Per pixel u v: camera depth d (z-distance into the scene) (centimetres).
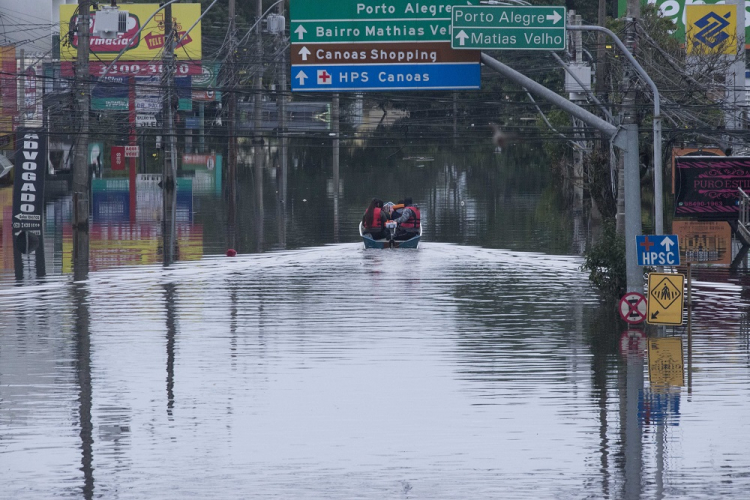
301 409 3825
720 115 10044
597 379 4297
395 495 2917
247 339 5166
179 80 17538
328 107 17450
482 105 18000
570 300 6400
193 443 3406
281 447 3366
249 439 3453
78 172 9681
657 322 5262
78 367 4528
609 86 9906
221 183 16325
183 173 18488
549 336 5247
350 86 5762
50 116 11344
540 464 3191
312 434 3506
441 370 4462
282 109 15662
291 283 7100
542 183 16725
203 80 17525
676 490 2950
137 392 4078
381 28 5728
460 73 5709
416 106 18650
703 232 10000
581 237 9594
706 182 9744
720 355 4769
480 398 3984
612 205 10731
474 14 5412
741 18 10738
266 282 7150
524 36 5438
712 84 9538
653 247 5247
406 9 5703
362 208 12362
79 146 9669
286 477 3069
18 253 8469
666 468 3147
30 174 8894
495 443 3406
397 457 3262
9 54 13862
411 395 4034
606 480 3041
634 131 5528
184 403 3912
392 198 13875
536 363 4606
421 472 3117
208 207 12412
